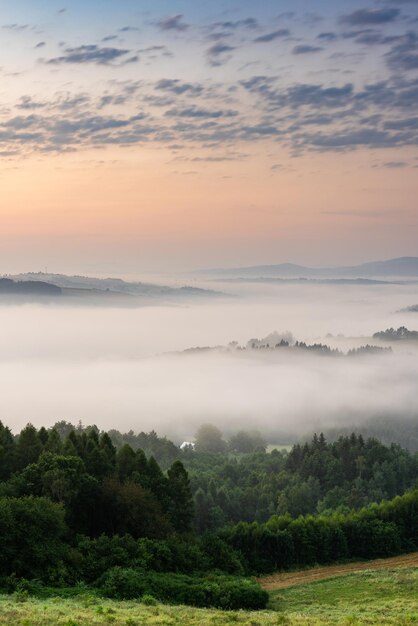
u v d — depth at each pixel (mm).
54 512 59625
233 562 72438
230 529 87375
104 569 58812
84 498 73125
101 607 42812
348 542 92625
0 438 85750
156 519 74188
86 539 64312
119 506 72938
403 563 87562
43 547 56719
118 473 83500
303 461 178000
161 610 45094
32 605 42844
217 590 56312
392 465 168250
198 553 68812
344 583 71188
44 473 72000
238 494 157125
